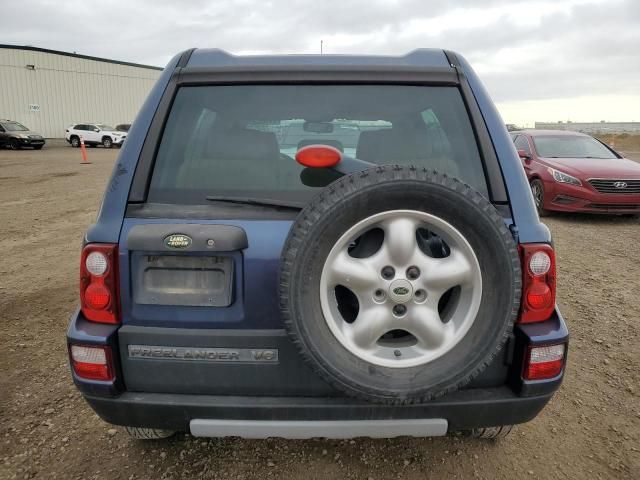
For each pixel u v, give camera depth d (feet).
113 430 9.02
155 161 6.76
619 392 10.28
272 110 7.24
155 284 6.36
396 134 7.34
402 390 5.90
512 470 8.03
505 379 6.65
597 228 26.14
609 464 8.19
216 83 7.21
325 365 5.80
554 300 6.53
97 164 65.62
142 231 6.20
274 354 6.34
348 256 5.92
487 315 5.87
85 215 30.22
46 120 119.34
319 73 7.23
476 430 8.34
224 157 6.94
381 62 7.41
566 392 10.30
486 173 6.75
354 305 6.48
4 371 11.12
